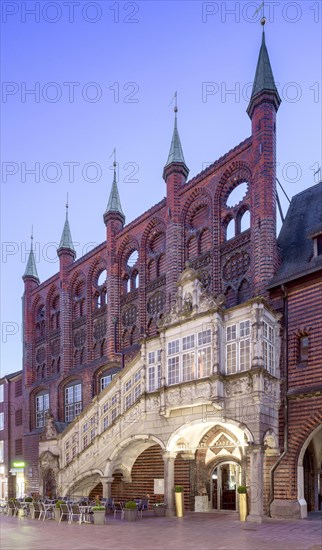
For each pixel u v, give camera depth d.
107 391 30.44
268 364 22.33
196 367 23.88
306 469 25.08
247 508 21.56
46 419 38.94
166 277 31.56
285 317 23.42
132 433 26.78
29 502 29.69
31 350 47.09
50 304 45.69
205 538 16.97
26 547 16.55
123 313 36.25
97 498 24.38
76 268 42.22
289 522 20.12
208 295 24.22
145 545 16.08
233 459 25.61
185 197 31.72
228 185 29.23
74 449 32.66
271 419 22.02
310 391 21.61
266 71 27.45
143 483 29.69
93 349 38.84
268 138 26.67
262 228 25.62
